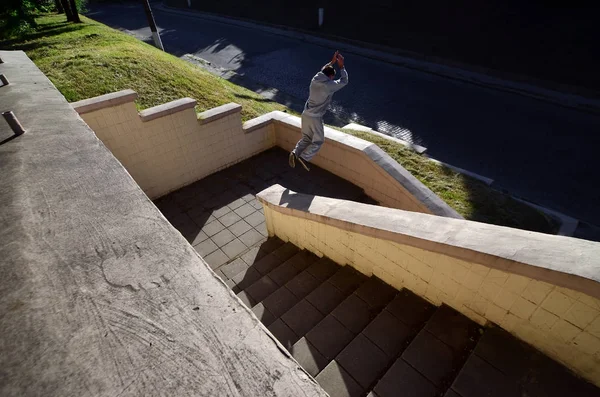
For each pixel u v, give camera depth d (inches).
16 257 59.6
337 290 155.5
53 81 296.4
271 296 165.5
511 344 96.0
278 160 321.1
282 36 887.1
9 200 75.6
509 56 584.1
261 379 42.0
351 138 269.9
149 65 354.6
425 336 107.9
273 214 214.2
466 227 107.1
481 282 99.0
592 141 402.3
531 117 462.0
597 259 74.2
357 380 107.3
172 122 257.6
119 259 58.3
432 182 261.1
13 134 110.7
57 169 87.9
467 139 421.1
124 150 242.5
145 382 41.4
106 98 223.3
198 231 246.1
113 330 47.1
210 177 300.8
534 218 233.6
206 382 41.7
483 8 665.6
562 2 586.9
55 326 47.8
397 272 134.5
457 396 87.6
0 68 223.6
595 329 76.4
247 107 353.7
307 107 197.2
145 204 72.7
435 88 564.4
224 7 1151.0
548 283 80.0
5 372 42.2
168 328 47.2
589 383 83.7
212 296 51.6
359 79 613.3
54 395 39.7
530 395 84.7
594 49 526.6
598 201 313.4
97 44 434.3
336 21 863.1
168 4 1370.6
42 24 595.2
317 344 125.8
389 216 134.7
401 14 772.6
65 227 66.4
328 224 159.6
